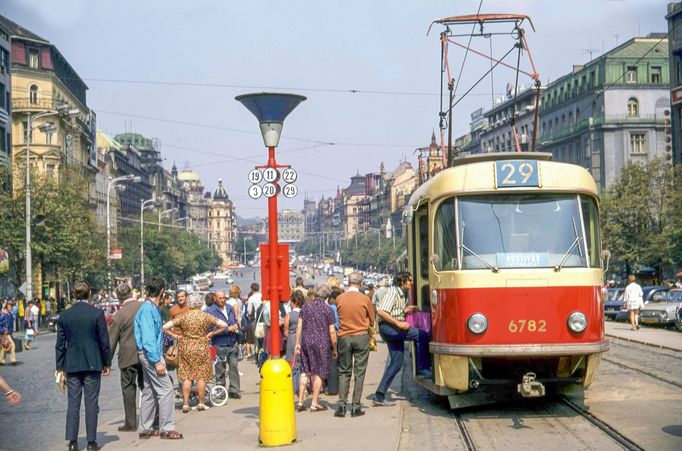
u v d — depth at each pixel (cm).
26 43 8475
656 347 2467
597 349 1258
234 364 1642
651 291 3988
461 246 1288
